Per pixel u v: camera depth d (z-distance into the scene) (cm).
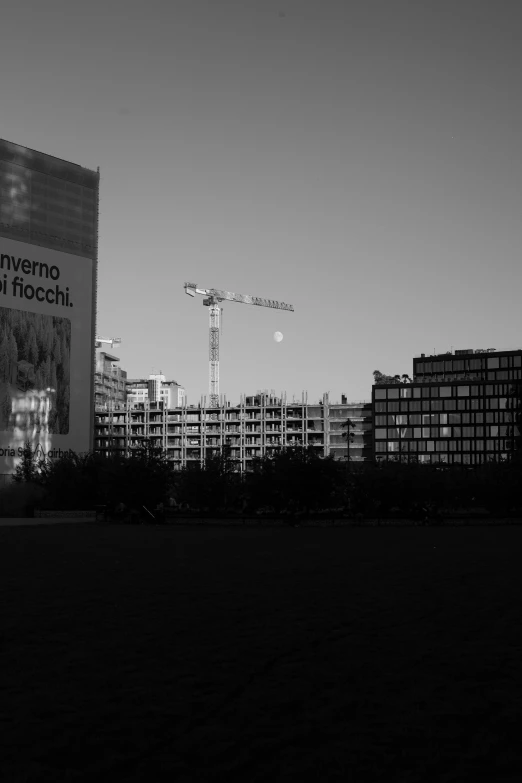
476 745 1166
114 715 1304
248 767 1078
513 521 9912
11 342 14488
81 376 15475
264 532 7050
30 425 14612
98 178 15975
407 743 1173
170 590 2847
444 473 10750
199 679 1540
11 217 14625
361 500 9962
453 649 1822
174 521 9281
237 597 2667
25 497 12481
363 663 1681
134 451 9594
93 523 8931
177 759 1106
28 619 2219
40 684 1501
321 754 1127
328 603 2527
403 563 3922
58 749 1145
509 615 2298
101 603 2530
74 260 15500
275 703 1375
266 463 9525
